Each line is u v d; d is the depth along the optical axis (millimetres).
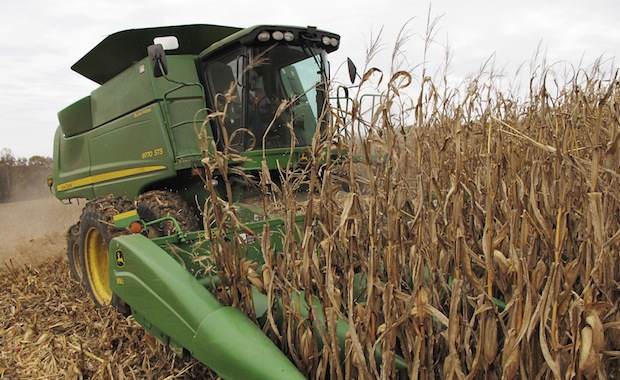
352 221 2479
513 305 1823
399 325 2037
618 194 2129
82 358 3307
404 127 2574
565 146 2150
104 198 4668
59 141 6723
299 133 4539
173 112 4551
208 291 2758
